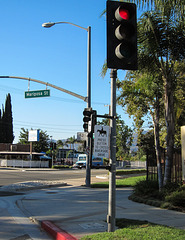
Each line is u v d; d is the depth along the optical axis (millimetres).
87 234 6367
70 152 86312
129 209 9312
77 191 15719
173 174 12273
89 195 13812
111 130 6012
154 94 14594
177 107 13070
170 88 11680
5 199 13008
